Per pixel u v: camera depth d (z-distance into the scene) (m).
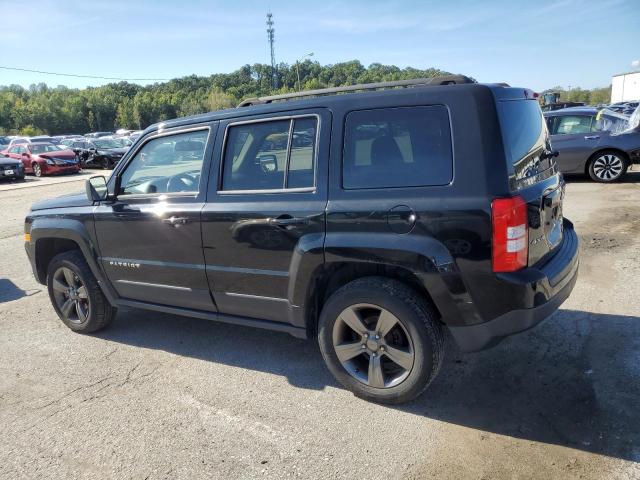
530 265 2.87
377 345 3.16
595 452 2.67
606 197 9.21
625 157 10.45
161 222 3.85
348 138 3.14
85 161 26.25
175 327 4.80
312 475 2.64
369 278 3.14
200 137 3.78
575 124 10.82
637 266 5.51
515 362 3.68
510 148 2.82
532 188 2.96
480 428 2.95
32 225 4.73
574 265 3.34
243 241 3.48
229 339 4.45
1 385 3.81
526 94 3.30
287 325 3.54
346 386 3.36
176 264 3.88
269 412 3.26
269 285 3.46
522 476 2.54
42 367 4.09
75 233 4.38
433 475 2.58
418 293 3.08
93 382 3.79
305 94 3.59
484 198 2.72
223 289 3.70
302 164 3.29
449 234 2.79
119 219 4.09
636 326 4.10
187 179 3.84
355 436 2.95
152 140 4.04
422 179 2.90
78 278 4.63
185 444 2.97
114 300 4.43
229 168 3.62
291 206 3.25
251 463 2.76
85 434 3.12
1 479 2.76
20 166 20.95
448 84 3.01
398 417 3.11
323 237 3.13
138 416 3.29
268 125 3.45
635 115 10.60
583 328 4.13
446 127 2.87
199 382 3.71
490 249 2.72
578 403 3.12
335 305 3.21
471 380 3.49
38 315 5.32
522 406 3.14
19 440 3.10
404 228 2.89
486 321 2.82
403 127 2.98
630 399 3.11
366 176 3.06
